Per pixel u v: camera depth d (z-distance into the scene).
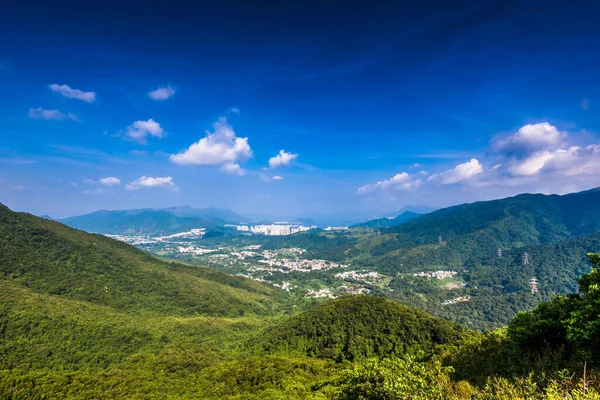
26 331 69.31
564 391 9.91
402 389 12.88
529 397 10.14
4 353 61.84
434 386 13.02
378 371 14.35
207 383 53.75
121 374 59.56
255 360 61.00
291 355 69.31
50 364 63.34
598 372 10.42
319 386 44.41
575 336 12.28
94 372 60.59
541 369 12.34
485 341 18.94
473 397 11.92
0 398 46.91
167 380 56.91
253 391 48.56
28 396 47.78
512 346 15.60
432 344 60.03
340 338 68.75
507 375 13.41
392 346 61.00
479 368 15.77
